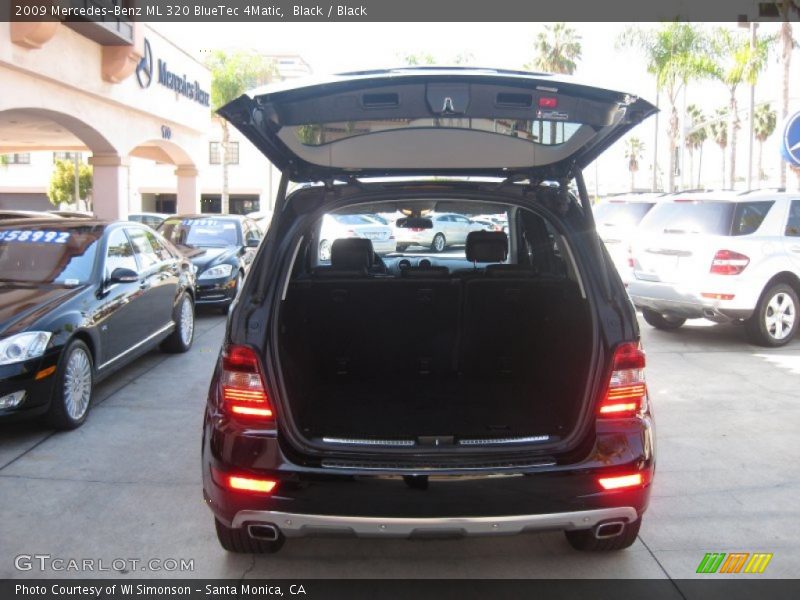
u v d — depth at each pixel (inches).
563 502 115.3
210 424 122.6
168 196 1865.2
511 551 144.8
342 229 220.5
